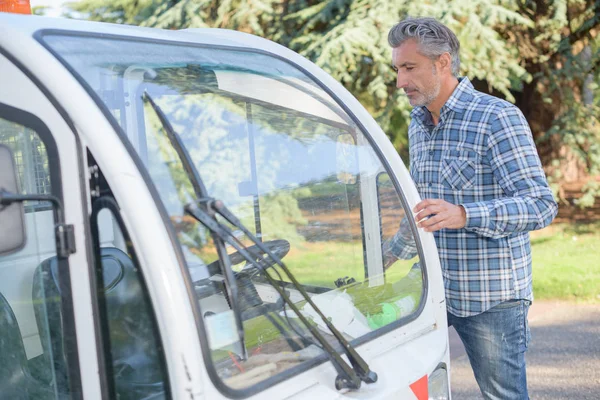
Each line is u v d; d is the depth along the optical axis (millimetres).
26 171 1652
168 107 1950
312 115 2275
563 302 6344
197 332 1519
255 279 1817
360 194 2262
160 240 1499
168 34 2156
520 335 2662
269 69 2273
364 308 2055
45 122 1568
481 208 2354
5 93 1620
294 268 2043
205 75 2070
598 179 11305
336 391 1730
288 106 2234
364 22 7590
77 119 1533
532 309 6191
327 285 2078
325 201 2184
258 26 8211
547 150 9812
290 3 8703
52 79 1569
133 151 1575
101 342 1552
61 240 1542
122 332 1560
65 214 1550
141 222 1490
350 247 2182
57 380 1729
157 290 1475
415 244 2244
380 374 1854
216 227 1679
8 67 1618
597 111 9305
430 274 2234
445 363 2135
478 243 2596
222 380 1571
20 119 1603
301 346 1774
